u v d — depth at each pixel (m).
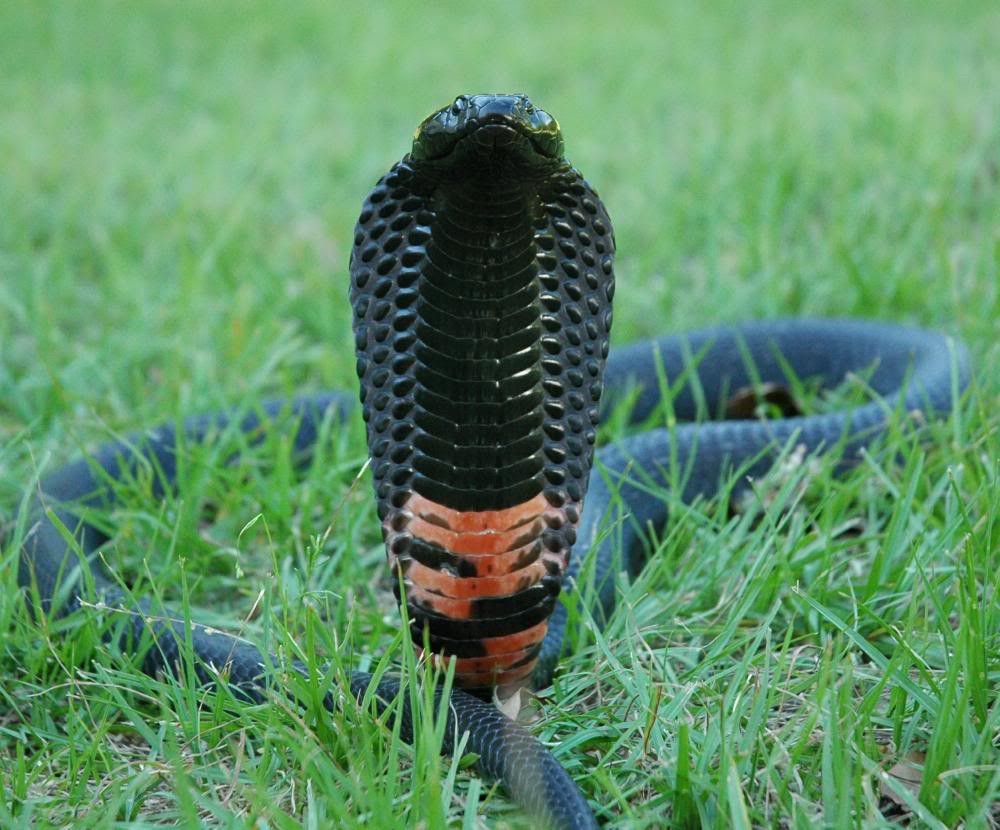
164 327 6.15
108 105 11.09
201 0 16.72
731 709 2.90
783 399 5.48
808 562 3.74
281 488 4.36
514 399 2.83
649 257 6.85
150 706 3.36
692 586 3.78
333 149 9.57
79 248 7.54
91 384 5.62
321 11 15.78
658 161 8.55
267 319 6.03
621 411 5.15
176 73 12.33
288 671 3.01
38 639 3.56
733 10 15.70
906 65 11.62
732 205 7.56
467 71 12.17
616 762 2.93
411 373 2.88
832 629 3.46
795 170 8.25
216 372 5.63
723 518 4.01
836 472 4.61
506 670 3.07
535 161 2.61
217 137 9.76
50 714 3.39
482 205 2.66
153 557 4.17
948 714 2.64
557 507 2.96
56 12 15.74
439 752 2.68
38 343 5.85
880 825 2.51
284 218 8.11
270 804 2.55
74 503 4.33
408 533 2.94
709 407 5.78
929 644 3.23
